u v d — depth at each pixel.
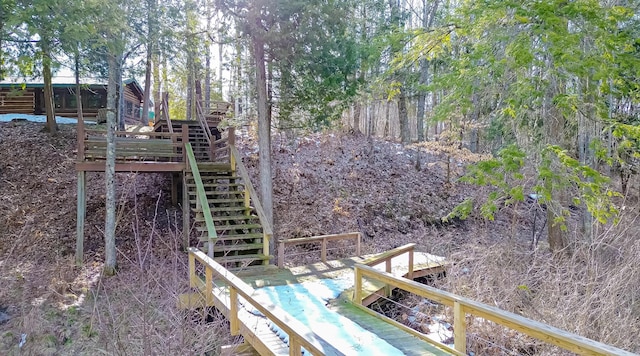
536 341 5.23
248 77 10.93
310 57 8.49
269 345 4.32
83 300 6.93
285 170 13.36
